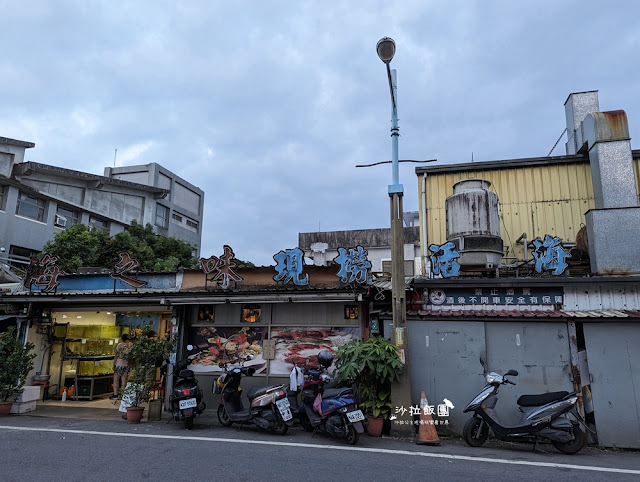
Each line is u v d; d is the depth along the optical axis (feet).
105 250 66.13
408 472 17.62
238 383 27.30
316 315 30.91
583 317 25.08
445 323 26.73
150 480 16.25
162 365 32.04
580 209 34.81
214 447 21.22
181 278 34.17
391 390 25.21
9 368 30.48
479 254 30.50
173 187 110.01
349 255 28.27
